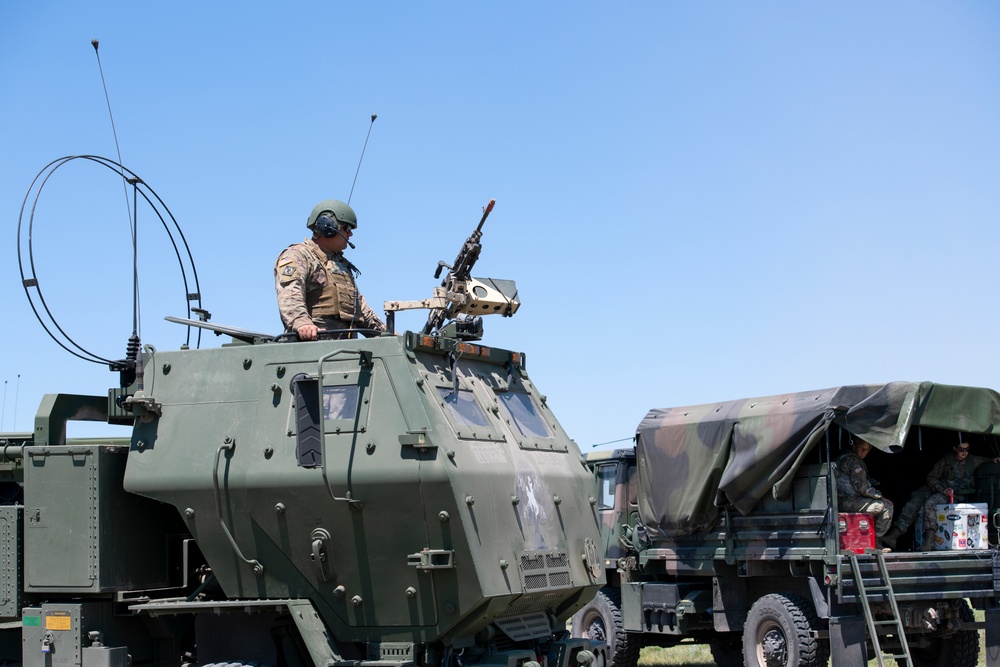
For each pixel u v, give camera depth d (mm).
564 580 10195
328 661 9062
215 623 9602
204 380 9898
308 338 10102
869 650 14344
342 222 11094
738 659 16812
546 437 11070
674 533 16328
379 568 9258
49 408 10680
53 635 9766
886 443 13586
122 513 10078
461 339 10898
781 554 14477
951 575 13914
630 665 17359
